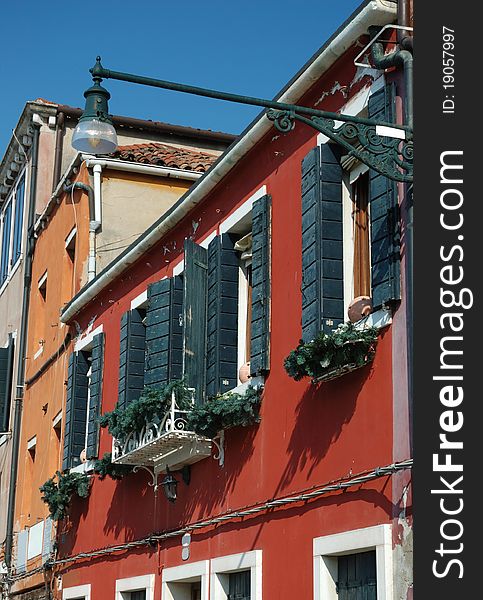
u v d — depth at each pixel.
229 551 11.67
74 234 19.52
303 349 9.55
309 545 9.87
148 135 22.78
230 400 11.41
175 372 13.94
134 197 19.41
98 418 16.12
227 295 12.55
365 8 9.44
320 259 9.88
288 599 10.19
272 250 11.44
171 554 13.34
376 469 8.76
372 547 8.83
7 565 21.36
